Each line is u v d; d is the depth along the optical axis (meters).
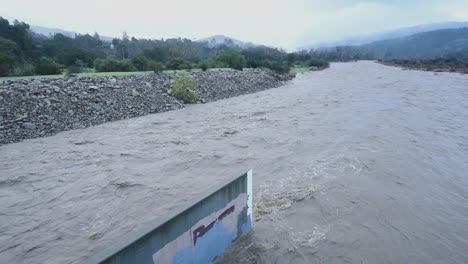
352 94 22.03
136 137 10.96
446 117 12.59
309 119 13.19
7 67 19.66
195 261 3.29
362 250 3.89
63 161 8.38
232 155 8.32
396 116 13.05
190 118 14.62
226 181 3.72
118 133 11.68
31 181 6.97
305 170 6.86
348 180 6.16
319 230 4.37
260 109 16.69
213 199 3.43
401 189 5.73
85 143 10.30
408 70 54.78
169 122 13.72
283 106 17.47
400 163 7.14
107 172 7.36
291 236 4.23
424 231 4.32
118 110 14.98
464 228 4.41
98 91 15.57
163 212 5.27
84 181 6.85
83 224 5.00
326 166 7.05
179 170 7.32
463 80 31.19
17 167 7.96
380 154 7.84
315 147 8.73
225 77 27.28
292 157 7.91
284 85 32.75
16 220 5.23
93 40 79.06
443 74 41.06
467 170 6.69
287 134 10.51
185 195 5.89
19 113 11.80
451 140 9.09
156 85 19.56
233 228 3.96
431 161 7.27
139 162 8.05
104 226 4.90
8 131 10.83
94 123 13.31
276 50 101.94
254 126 12.19
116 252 2.28
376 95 20.80
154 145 9.76
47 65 22.06
